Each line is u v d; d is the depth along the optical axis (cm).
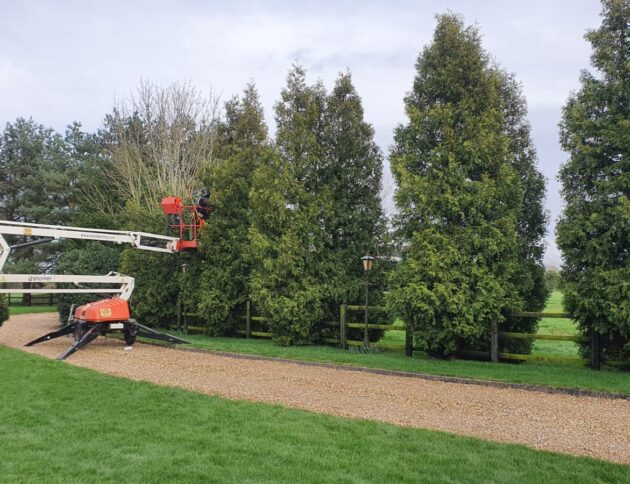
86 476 438
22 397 706
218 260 1534
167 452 496
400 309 1106
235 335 1591
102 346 1260
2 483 421
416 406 694
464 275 1070
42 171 3300
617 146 953
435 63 1191
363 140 1421
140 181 2881
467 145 1105
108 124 3519
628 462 488
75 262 1700
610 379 855
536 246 1240
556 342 1653
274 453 494
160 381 839
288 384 827
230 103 1734
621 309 909
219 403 677
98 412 632
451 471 454
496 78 1177
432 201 1105
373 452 499
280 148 1409
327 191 1365
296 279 1353
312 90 1452
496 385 828
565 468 462
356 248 1384
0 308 1462
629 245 962
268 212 1355
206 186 1681
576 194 1011
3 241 1135
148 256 1684
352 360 1036
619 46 1003
